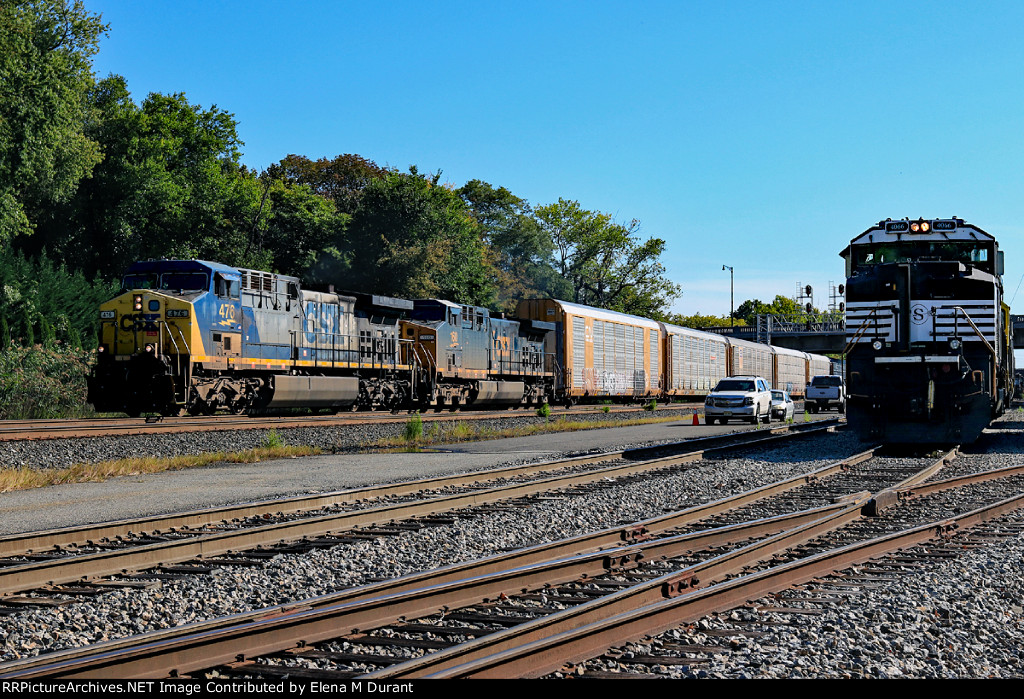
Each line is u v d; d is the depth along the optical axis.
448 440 22.95
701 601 6.67
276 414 28.66
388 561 8.80
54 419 25.47
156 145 54.94
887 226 20.08
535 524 10.90
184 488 13.87
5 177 40.97
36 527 10.40
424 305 33.84
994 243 19.58
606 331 42.78
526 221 90.38
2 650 5.96
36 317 37.66
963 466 17.47
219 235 58.78
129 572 8.21
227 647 5.55
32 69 41.03
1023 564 8.55
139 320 23.88
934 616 6.72
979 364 19.05
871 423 19.69
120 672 5.05
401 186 59.75
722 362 55.66
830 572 8.12
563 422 29.33
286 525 9.80
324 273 60.53
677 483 14.66
